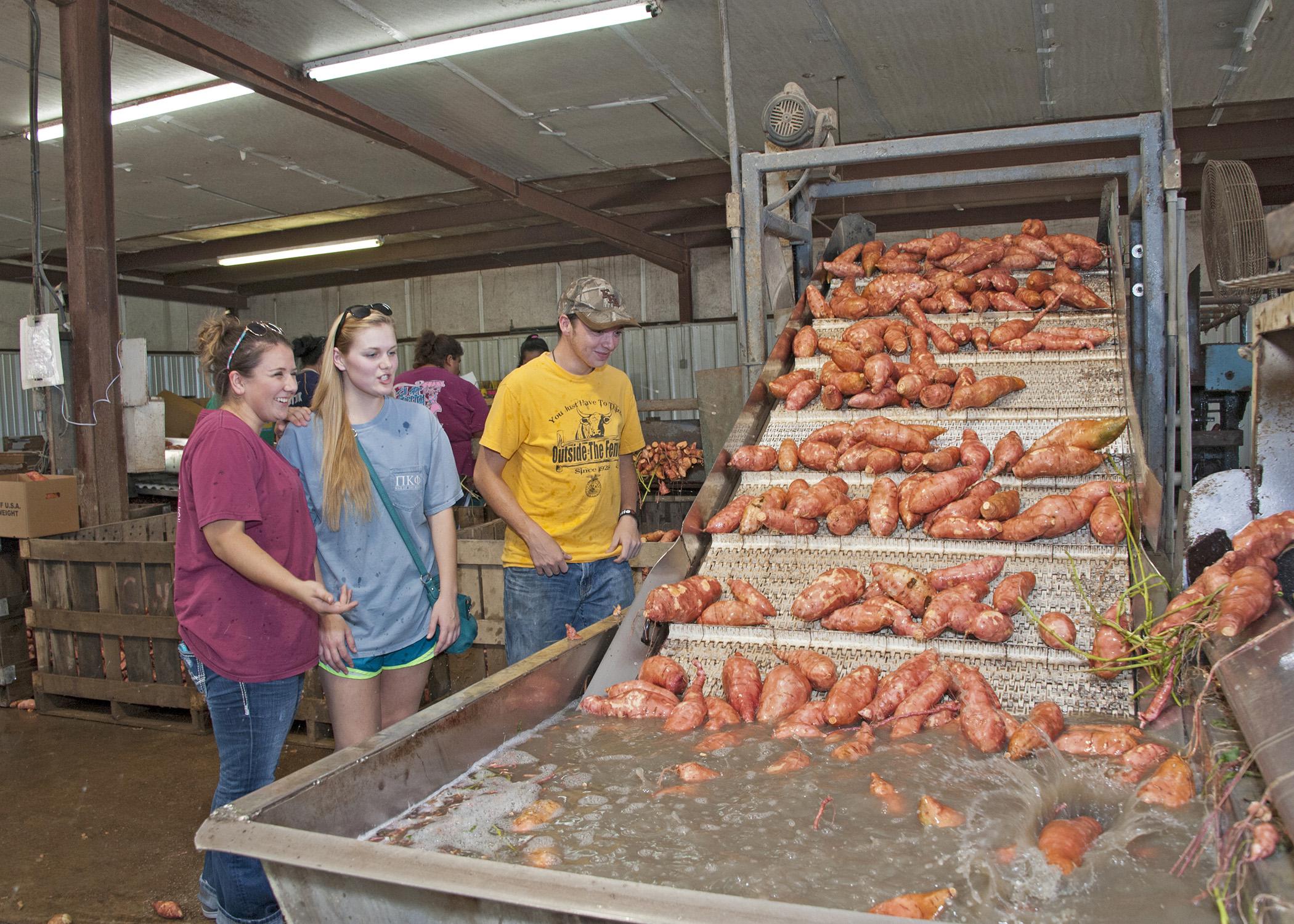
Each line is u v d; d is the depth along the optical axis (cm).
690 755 173
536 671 194
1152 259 344
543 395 260
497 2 544
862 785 155
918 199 1065
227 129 754
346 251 1355
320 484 222
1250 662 148
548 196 1012
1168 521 318
